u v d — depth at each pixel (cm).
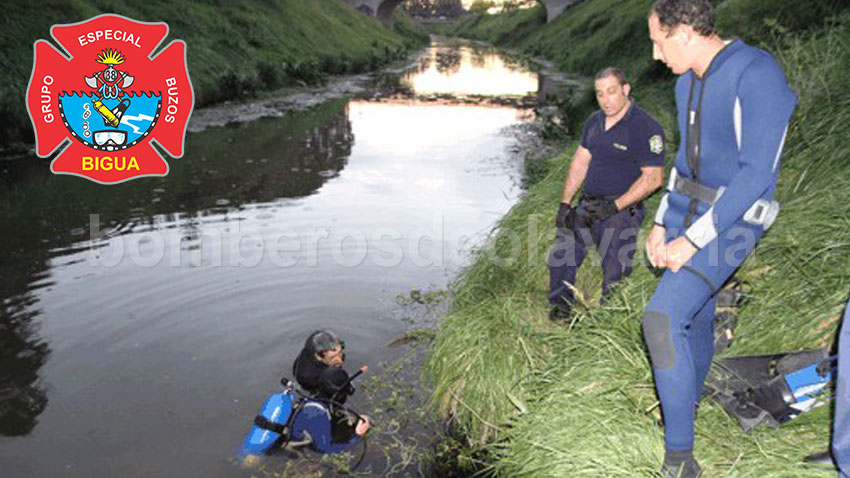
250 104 1914
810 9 786
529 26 7088
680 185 243
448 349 401
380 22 6912
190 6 2355
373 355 436
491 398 358
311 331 463
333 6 4969
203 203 814
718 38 224
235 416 360
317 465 321
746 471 247
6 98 1180
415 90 2475
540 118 1672
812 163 429
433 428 361
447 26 14725
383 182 939
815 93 493
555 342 380
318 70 2761
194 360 421
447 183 933
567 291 417
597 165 396
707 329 262
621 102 375
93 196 851
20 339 445
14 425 349
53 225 718
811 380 253
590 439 286
